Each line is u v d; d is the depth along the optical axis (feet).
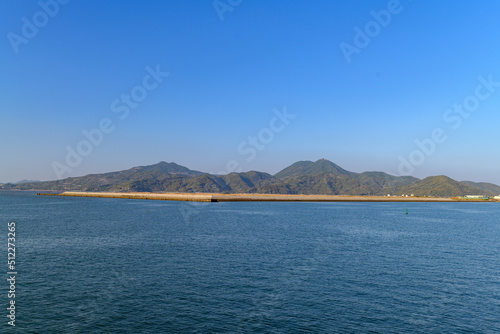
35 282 109.70
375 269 131.44
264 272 124.26
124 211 444.55
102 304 90.89
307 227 274.57
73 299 94.38
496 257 159.53
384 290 105.29
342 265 136.98
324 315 85.05
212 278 115.85
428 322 81.97
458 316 85.81
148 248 170.71
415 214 468.34
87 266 131.44
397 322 81.66
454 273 127.54
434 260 150.41
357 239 210.38
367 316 84.84
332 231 249.55
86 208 506.48
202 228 259.39
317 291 103.09
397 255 160.15
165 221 314.55
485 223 346.13
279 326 78.33
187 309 87.81
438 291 105.29
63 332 74.54
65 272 122.21
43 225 274.77
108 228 255.91
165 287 105.40
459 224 330.34
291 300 95.09
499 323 82.02
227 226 274.98
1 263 135.85
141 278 115.24
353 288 106.73
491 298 99.30
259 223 302.04
